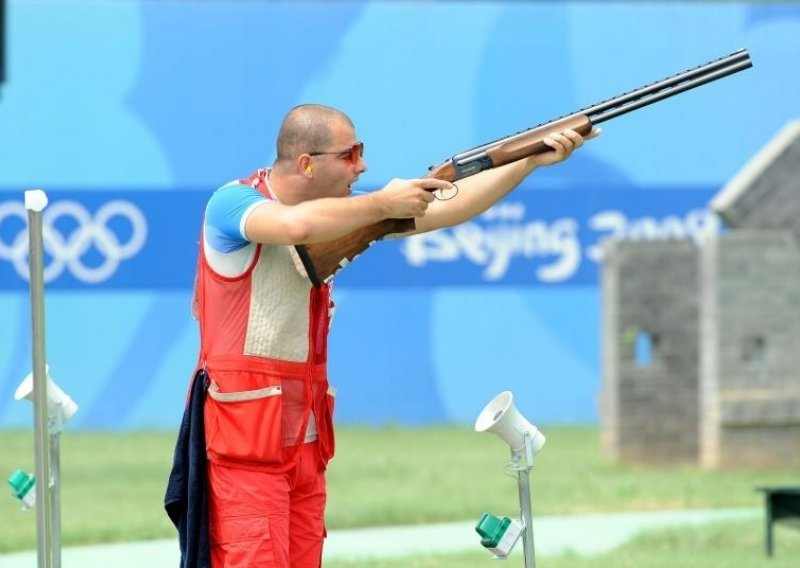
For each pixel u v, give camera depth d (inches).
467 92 2556.6
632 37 2591.0
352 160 703.7
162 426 2463.1
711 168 2596.0
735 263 2001.7
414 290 2532.0
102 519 1598.2
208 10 2495.1
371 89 2532.0
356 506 1689.2
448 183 672.4
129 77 2466.8
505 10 2561.5
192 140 2484.0
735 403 1999.3
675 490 1823.3
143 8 2471.7
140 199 2464.3
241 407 703.1
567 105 2581.2
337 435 2464.3
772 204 2007.9
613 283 2075.5
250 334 703.7
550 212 2559.1
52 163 2440.9
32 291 705.6
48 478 714.8
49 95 2443.4
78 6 2452.0
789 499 1315.2
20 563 1349.7
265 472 706.8
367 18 2532.0
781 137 2027.6
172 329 2471.7
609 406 2082.9
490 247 2546.8
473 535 1524.4
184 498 721.6
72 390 2447.1
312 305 714.8
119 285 2455.7
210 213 699.4
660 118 2583.7
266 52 2506.2
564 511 1690.5
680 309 2081.7
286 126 702.5
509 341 2549.2
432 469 2091.5
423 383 2539.4
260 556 704.4
